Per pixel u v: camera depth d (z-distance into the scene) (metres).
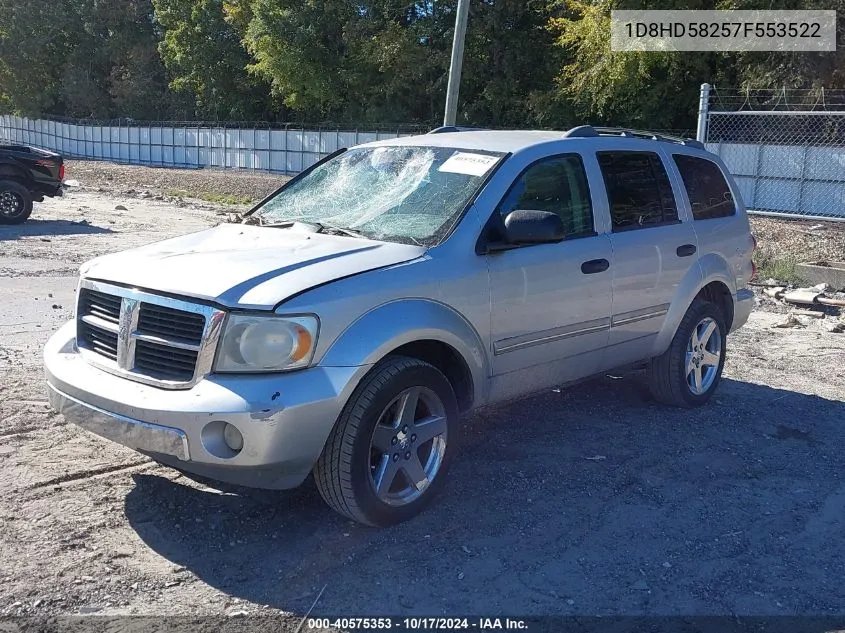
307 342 3.73
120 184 32.06
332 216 4.91
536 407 6.18
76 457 4.87
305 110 45.31
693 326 6.05
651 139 6.07
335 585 3.64
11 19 57.53
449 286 4.29
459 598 3.57
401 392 4.01
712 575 3.85
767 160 20.66
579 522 4.32
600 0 26.48
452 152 5.09
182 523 4.14
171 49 50.56
